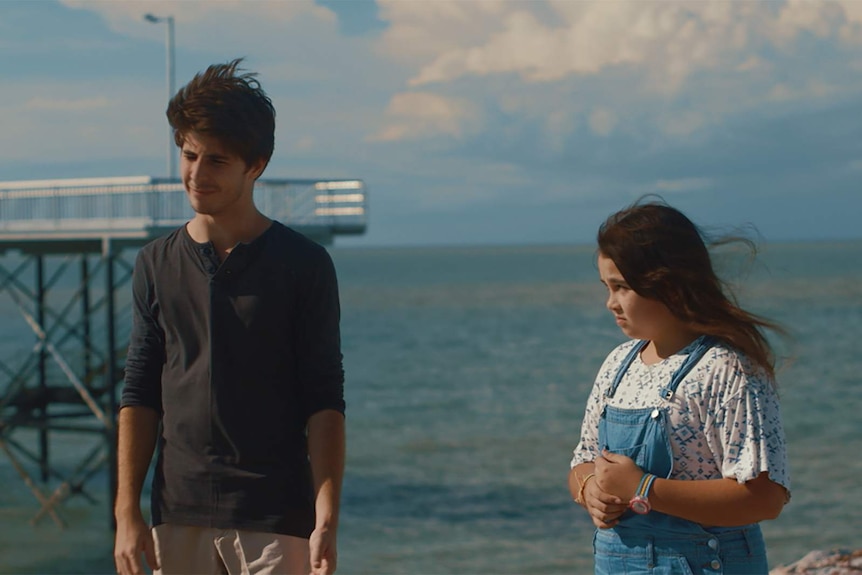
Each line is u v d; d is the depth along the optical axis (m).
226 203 3.06
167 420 3.16
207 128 2.98
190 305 3.10
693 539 2.75
